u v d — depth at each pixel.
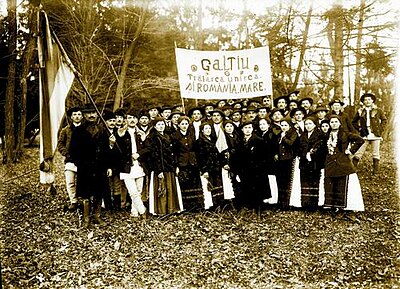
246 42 7.32
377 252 4.41
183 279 4.06
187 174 5.14
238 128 5.18
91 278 4.12
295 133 5.09
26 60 6.02
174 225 4.94
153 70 7.95
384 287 3.91
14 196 5.20
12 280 4.11
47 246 4.60
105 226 4.89
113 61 7.83
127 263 4.32
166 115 5.37
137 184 5.10
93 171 4.85
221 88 5.82
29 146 6.13
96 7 7.40
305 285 3.95
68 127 4.94
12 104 6.02
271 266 4.24
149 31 7.82
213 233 4.78
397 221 4.78
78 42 7.41
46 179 5.21
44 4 6.89
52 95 4.90
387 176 5.40
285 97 5.66
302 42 6.53
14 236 4.69
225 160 5.16
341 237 4.63
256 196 5.07
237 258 4.36
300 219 4.96
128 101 7.93
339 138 4.95
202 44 7.71
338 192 4.93
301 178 5.09
